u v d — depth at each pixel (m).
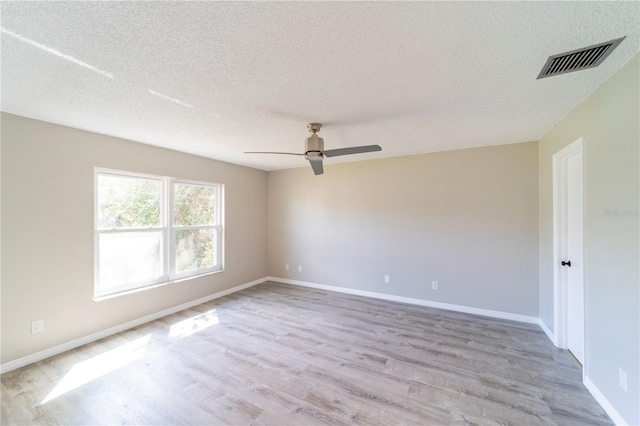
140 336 2.95
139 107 2.21
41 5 1.11
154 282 3.54
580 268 2.39
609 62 1.57
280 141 3.23
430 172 3.88
